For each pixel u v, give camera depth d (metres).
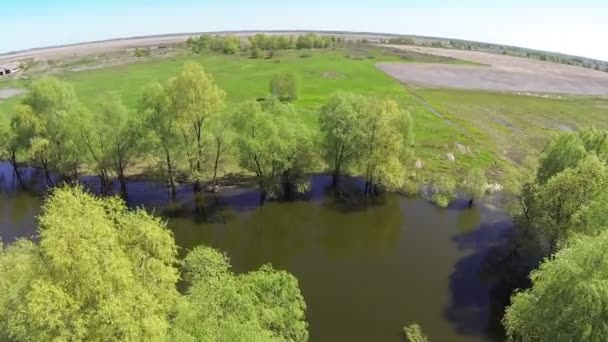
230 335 25.19
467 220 60.62
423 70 173.88
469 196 65.50
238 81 139.62
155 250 30.14
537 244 51.84
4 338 23.08
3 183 71.19
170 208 63.06
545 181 49.16
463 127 97.06
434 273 49.34
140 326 23.91
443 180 69.62
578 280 28.38
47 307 22.16
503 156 81.75
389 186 64.50
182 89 59.56
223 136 64.00
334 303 44.16
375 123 62.88
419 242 55.72
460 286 47.00
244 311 28.72
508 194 63.84
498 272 49.28
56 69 176.50
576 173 42.25
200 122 62.41
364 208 64.12
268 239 56.56
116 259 25.47
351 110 64.12
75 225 25.91
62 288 23.66
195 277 36.84
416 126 96.00
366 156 64.00
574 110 115.44
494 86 148.38
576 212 40.41
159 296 28.88
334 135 64.44
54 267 24.67
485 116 107.25
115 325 22.97
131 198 65.56
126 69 167.12
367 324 41.22
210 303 27.88
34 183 71.31
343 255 53.22
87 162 65.62
